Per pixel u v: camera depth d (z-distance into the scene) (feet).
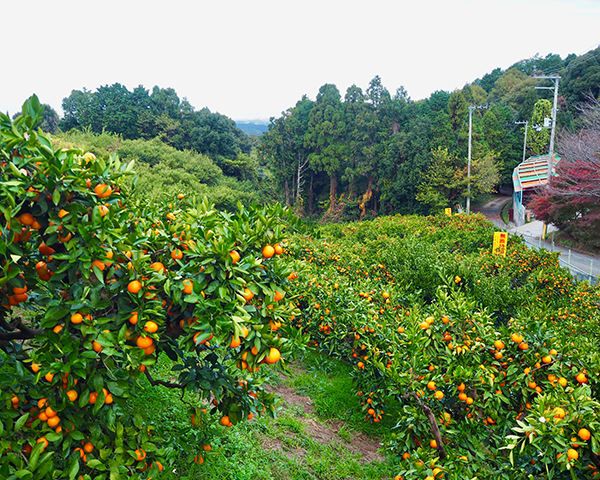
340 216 163.73
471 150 140.97
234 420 9.37
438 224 74.23
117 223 7.03
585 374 10.80
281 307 8.42
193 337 7.60
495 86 254.88
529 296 29.48
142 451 7.86
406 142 145.48
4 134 5.78
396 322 17.26
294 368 20.26
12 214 5.58
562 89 176.55
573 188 75.92
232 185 157.58
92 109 203.92
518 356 12.14
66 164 5.99
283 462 12.16
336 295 20.95
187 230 8.16
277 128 185.16
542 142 177.88
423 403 11.60
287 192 179.11
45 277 6.89
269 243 8.18
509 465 9.82
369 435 15.81
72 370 6.59
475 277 31.27
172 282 7.18
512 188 207.62
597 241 77.56
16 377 7.38
